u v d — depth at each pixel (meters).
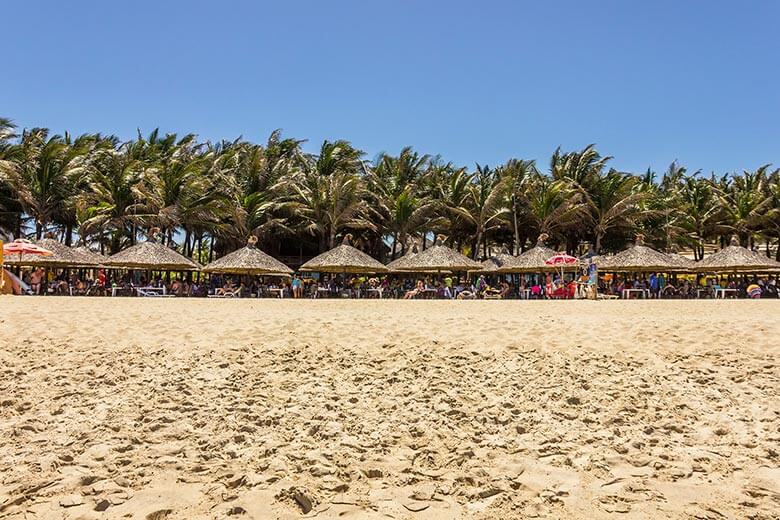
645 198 38.38
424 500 4.22
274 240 40.41
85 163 35.47
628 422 5.96
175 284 28.64
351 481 4.54
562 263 27.03
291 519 3.90
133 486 4.36
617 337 9.37
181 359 8.06
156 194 34.59
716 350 8.48
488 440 5.46
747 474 4.68
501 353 8.48
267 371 7.64
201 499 4.17
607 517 3.93
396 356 8.34
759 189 40.12
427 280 33.50
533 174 39.72
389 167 42.66
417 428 5.73
